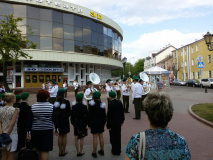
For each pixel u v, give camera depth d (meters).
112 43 35.94
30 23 24.52
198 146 5.05
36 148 3.45
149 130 1.57
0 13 23.27
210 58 37.06
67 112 4.53
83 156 4.51
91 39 30.36
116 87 12.91
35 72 26.47
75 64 30.30
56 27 26.41
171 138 1.50
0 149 3.46
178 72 51.19
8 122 3.58
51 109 3.58
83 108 4.52
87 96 8.84
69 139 5.98
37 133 3.45
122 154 4.63
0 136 3.37
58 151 4.88
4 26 13.33
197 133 6.25
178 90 26.39
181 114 9.48
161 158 1.42
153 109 1.60
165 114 1.56
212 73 36.50
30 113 3.53
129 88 10.22
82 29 29.08
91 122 4.52
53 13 26.16
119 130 4.62
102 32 32.88
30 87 26.12
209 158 4.27
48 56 25.45
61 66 28.06
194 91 23.80
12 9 23.78
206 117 8.16
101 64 33.25
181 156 1.44
